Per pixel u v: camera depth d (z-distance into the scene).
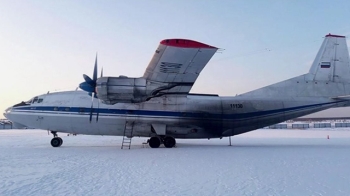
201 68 12.41
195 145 16.56
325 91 15.93
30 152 12.19
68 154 11.37
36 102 15.91
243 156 10.62
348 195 5.21
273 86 16.03
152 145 14.85
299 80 16.02
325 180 6.43
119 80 13.34
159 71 12.59
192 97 15.59
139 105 15.18
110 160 9.59
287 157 10.32
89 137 26.17
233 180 6.48
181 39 10.89
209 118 15.16
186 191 5.52
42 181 6.36
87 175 7.02
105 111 15.19
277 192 5.41
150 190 5.59
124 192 5.42
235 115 15.30
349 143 17.78
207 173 7.29
